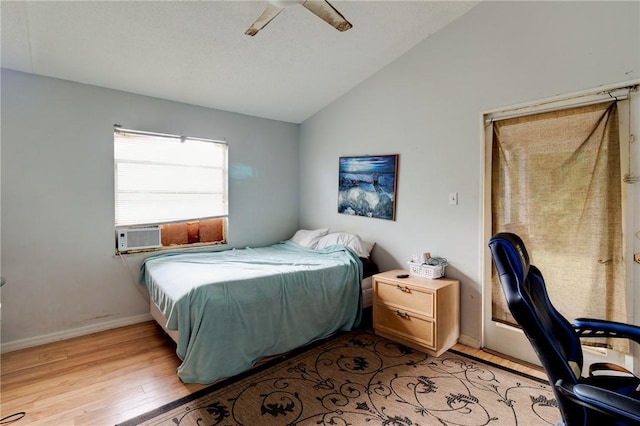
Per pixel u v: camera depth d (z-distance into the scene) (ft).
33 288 8.96
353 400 6.54
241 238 13.05
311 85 11.68
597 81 6.95
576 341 4.89
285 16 8.21
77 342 9.14
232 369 7.32
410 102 10.39
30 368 7.75
